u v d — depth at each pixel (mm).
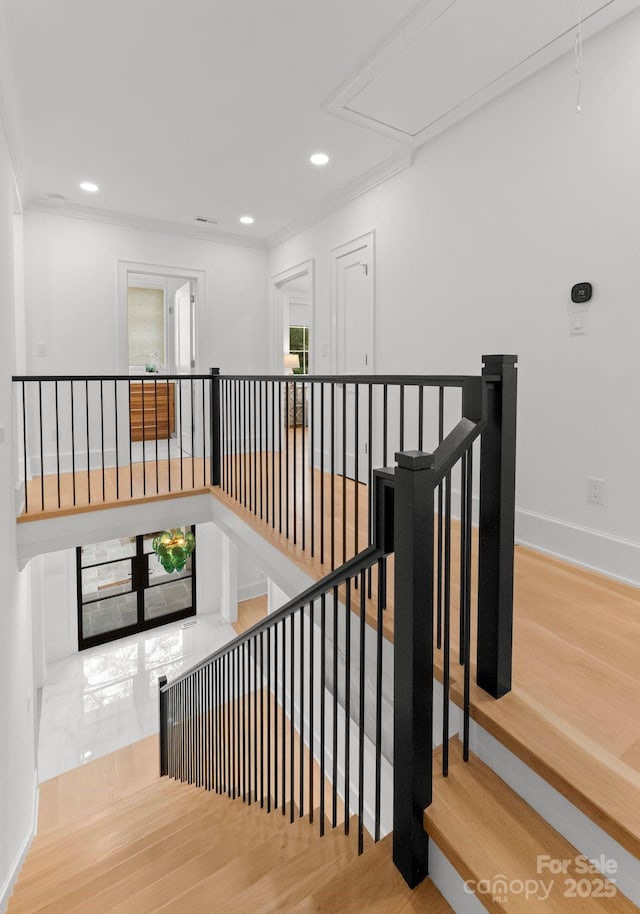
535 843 1137
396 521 1160
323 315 4516
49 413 4512
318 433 4645
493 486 1373
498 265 2771
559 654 1678
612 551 2312
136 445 7055
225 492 3818
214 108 2895
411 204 3396
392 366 3639
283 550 2707
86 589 5977
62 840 2609
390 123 3004
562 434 2502
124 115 2965
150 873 1807
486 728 1355
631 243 2164
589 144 2293
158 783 3588
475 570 2287
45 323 4402
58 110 2910
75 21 2209
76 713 4852
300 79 2621
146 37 2316
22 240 4188
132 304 7555
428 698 1178
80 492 3865
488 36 2252
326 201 4258
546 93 2471
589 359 2359
